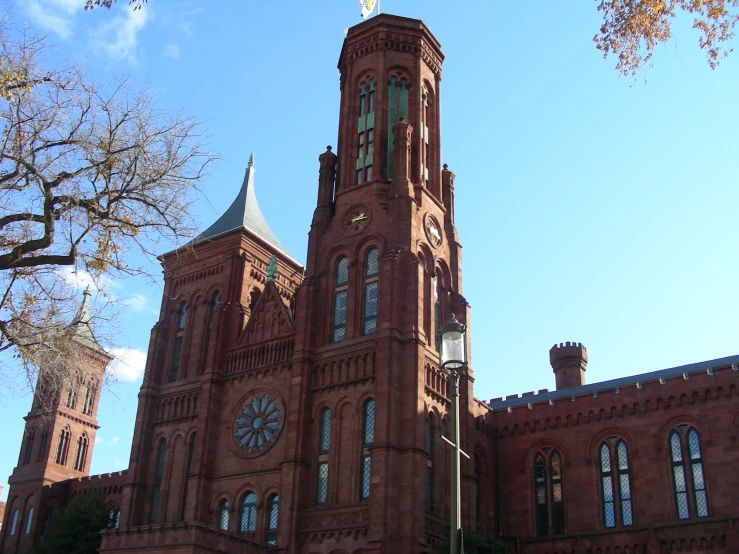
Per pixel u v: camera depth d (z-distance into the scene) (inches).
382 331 1776.6
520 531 1940.2
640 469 1828.2
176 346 2266.2
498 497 2004.2
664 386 1862.7
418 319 1809.8
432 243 2041.1
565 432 1975.9
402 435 1675.7
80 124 774.5
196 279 2324.1
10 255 742.5
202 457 1927.9
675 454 1802.4
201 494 1886.1
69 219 778.2
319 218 2087.8
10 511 2719.0
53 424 2807.6
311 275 2000.5
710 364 2165.4
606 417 1925.4
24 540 2613.2
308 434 1803.6
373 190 2033.7
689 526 1710.1
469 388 1956.2
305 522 1700.3
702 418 1790.1
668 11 775.7
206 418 1974.7
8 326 777.6
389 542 1556.3
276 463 1833.2
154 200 800.9
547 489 1955.0
